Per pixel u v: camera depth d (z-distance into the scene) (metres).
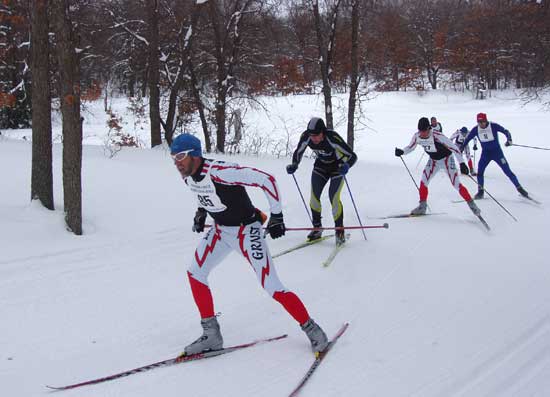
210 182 3.19
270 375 3.22
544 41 13.66
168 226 6.47
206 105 16.55
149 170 9.15
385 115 29.86
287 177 10.17
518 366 3.36
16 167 8.16
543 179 11.68
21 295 4.32
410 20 39.47
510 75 39.09
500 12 16.12
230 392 3.02
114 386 3.05
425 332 3.87
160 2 14.67
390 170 12.26
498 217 7.76
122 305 4.26
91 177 8.09
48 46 5.84
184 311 4.20
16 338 3.61
